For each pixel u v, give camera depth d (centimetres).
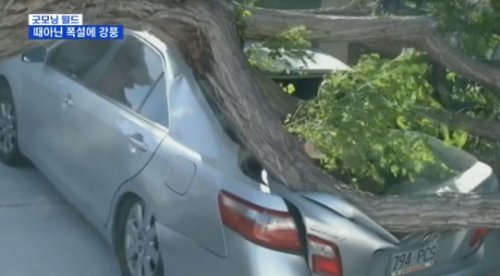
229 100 401
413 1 513
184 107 426
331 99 422
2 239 535
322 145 409
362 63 451
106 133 475
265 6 614
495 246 453
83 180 508
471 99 535
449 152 457
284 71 472
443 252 420
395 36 463
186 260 409
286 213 376
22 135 607
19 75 600
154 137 436
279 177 396
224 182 389
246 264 377
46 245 532
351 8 534
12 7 362
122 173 458
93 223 507
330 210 382
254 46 442
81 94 512
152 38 470
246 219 378
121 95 480
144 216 450
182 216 408
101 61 514
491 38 507
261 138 399
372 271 387
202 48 411
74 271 504
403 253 399
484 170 448
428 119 462
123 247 477
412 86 436
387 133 416
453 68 490
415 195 418
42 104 562
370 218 393
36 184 620
